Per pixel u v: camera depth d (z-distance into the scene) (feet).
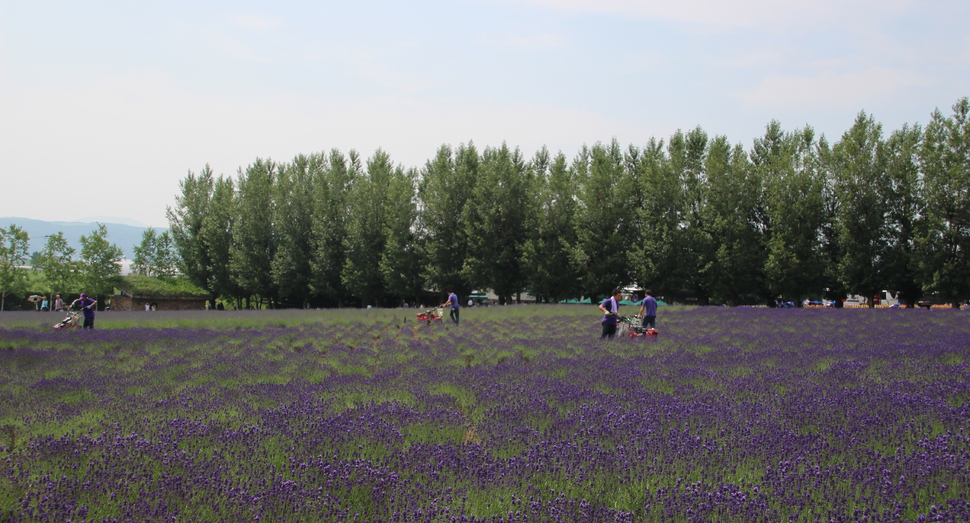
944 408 28.40
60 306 202.69
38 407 34.53
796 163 197.06
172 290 285.02
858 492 19.86
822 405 30.22
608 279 214.48
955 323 81.30
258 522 18.61
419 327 95.61
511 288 237.86
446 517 18.76
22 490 20.89
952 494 19.38
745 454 23.62
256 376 45.42
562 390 36.78
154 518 18.84
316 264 257.14
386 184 267.59
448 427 29.07
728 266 196.65
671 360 48.57
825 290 196.13
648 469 22.39
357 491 20.81
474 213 236.43
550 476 22.11
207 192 300.40
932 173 170.71
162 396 37.22
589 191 219.41
